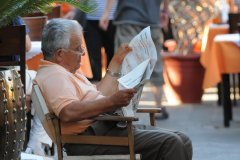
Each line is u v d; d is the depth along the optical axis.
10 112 8.62
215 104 20.94
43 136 11.62
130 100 8.99
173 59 20.92
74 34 9.35
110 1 18.16
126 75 9.09
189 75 20.89
